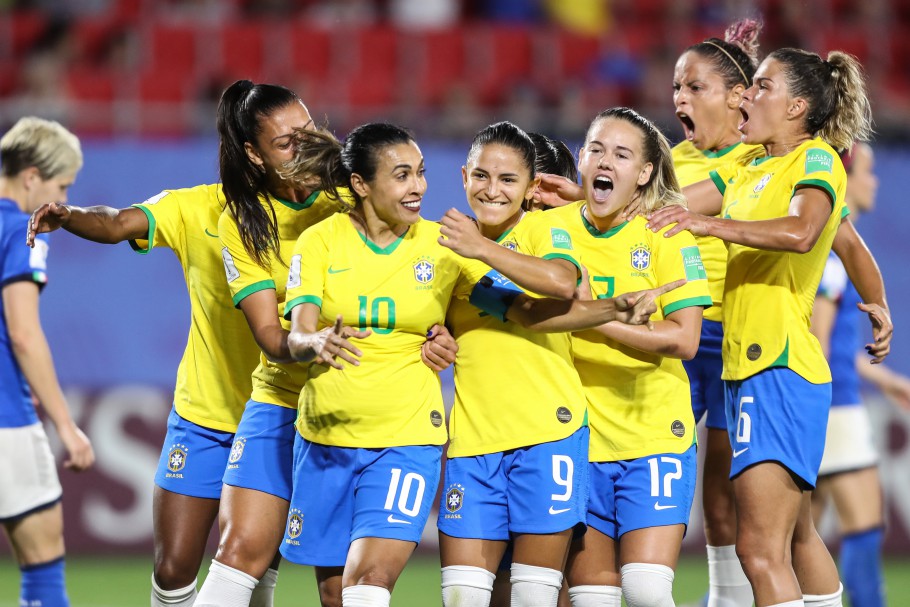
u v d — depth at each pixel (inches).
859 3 1796.3
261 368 642.8
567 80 1638.8
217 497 665.6
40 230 606.5
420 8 1776.6
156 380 1221.1
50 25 1637.6
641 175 629.6
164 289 1226.6
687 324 612.7
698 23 1743.4
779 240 589.9
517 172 606.9
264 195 629.9
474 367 619.5
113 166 1209.4
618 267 633.6
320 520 602.5
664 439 628.4
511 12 1793.8
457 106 1457.9
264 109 617.9
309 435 603.8
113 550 1206.3
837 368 888.9
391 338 597.0
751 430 626.2
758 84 648.4
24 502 709.9
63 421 716.7
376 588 567.5
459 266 610.5
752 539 618.8
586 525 625.9
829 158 621.9
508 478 615.8
